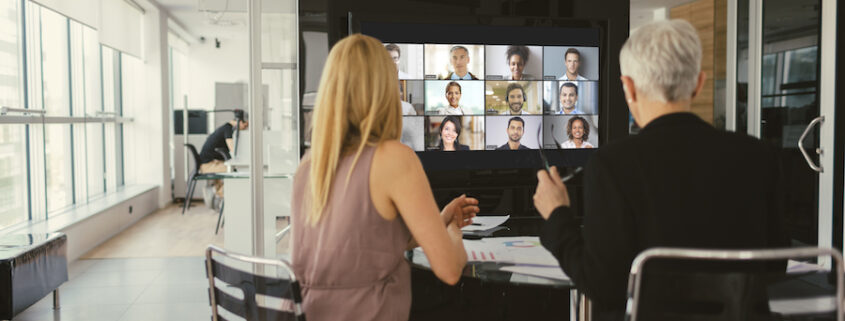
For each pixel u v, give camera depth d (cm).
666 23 119
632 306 108
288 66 262
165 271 475
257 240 252
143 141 834
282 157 262
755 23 364
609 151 118
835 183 343
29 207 504
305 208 131
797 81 360
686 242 112
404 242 131
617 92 292
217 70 1205
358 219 124
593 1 288
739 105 371
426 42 273
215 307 141
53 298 377
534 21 282
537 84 284
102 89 711
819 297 114
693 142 115
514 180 285
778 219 120
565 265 122
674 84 116
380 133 129
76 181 620
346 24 267
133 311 368
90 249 559
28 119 485
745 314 112
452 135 278
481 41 278
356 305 125
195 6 841
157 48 837
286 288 123
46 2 506
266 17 261
